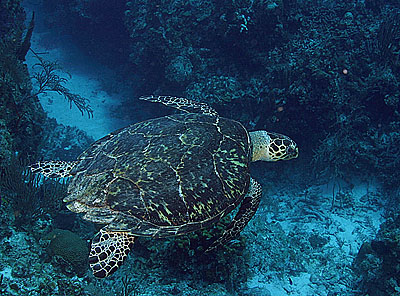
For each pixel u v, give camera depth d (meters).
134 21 16.03
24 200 6.11
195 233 6.57
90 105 18.09
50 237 5.93
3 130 6.56
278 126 12.24
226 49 13.88
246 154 4.96
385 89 11.29
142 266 6.45
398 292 7.20
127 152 4.32
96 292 5.27
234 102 12.61
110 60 21.05
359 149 11.47
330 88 11.15
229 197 4.35
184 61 14.02
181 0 14.75
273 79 12.31
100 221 3.85
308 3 14.23
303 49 12.40
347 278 8.65
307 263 9.10
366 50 12.16
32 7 25.62
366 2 14.00
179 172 4.13
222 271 6.59
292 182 12.39
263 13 12.38
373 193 11.37
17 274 4.67
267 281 8.31
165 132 4.59
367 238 10.02
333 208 11.26
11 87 7.75
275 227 10.24
